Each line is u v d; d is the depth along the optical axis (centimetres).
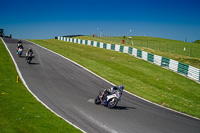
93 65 2416
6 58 2238
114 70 2250
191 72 2169
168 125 938
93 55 3203
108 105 1083
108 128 825
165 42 6744
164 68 2514
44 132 705
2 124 714
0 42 3684
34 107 960
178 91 1730
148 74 2191
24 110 897
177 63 2359
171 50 4481
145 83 1850
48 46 4022
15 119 779
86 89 1443
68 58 2670
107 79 1820
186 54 3928
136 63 2720
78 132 746
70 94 1276
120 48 3644
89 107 1064
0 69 1711
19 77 1555
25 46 3594
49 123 790
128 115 1007
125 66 2502
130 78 1970
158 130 860
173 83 1942
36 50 3192
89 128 807
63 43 5003
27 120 788
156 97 1482
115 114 998
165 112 1160
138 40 7088
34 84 1419
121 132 799
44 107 984
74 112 970
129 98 1358
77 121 865
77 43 5044
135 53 3197
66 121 841
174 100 1468
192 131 906
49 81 1548
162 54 3362
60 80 1612
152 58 2786
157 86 1797
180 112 1217
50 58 2575
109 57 3080
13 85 1316
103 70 2195
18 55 2538
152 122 949
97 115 957
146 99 1405
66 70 1997
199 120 1107
